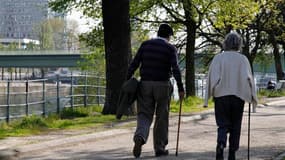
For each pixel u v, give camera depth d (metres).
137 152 16.80
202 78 72.44
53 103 35.66
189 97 47.81
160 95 17.06
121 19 33.03
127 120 29.52
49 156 17.75
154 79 17.02
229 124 14.98
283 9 79.81
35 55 115.75
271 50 92.88
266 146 20.36
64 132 24.08
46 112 34.72
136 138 16.59
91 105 40.94
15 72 153.75
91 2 54.59
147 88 16.97
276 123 30.30
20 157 17.67
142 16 56.69
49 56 114.69
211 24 60.19
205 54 76.31
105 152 18.58
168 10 54.66
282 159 17.12
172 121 30.11
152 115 17.11
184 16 54.16
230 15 55.12
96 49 60.03
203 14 53.06
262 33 84.81
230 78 14.94
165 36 17.47
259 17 75.06
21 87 41.66
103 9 33.34
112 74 33.44
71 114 34.62
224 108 14.91
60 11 55.50
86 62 61.25
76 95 38.75
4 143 20.20
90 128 25.80
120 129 25.22
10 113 33.31
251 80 14.97
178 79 17.02
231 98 14.84
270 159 17.19
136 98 17.17
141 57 17.28
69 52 113.50
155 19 56.59
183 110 38.62
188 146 20.27
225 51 15.35
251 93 15.01
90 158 17.20
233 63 15.02
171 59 17.06
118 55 33.22
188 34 53.94
